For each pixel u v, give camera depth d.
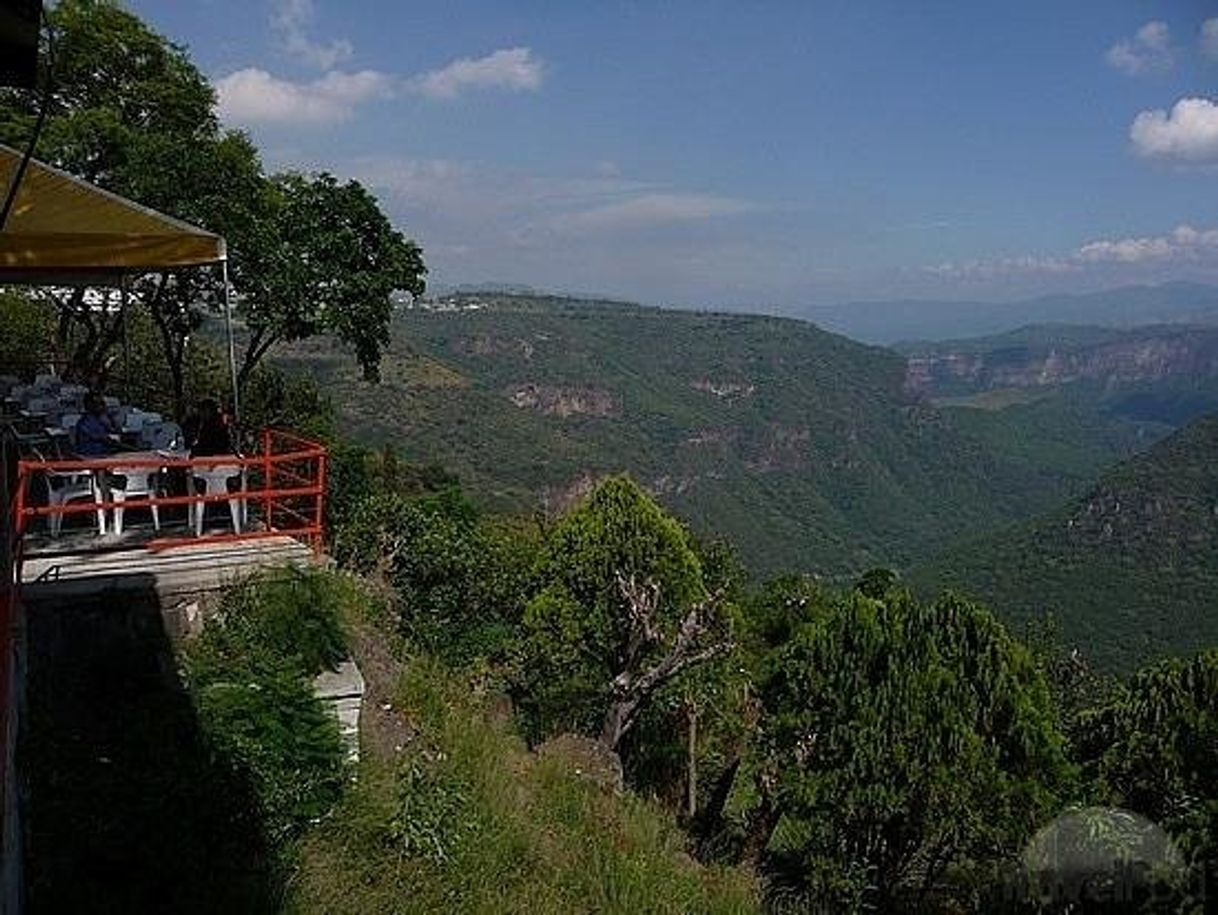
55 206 7.92
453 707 11.35
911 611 16.33
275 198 20.27
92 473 10.66
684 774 18.42
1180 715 13.98
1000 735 15.05
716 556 27.25
